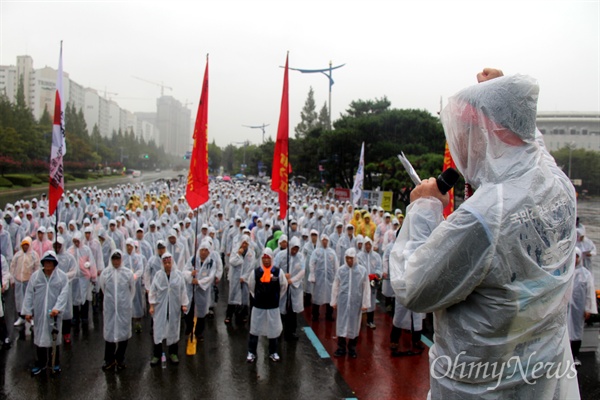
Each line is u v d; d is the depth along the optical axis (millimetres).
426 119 27453
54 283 7500
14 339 8984
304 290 11984
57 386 7074
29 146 47219
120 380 7324
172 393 6934
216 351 8609
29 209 18297
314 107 69688
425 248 1538
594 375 7730
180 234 12477
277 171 9484
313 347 8875
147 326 10078
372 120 28188
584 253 9938
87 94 126938
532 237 1464
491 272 1417
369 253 10984
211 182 50438
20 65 100375
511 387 1479
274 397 6844
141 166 122125
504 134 1606
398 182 22750
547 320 1506
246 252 10352
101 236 11977
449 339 1566
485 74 1910
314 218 17484
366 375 7605
